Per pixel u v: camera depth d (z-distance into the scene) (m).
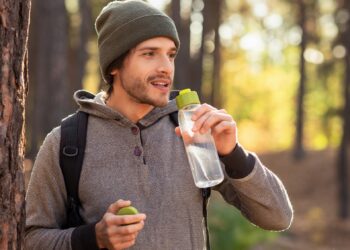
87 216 2.86
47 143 2.90
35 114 23.55
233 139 2.76
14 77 2.66
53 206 2.91
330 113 31.89
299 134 30.14
